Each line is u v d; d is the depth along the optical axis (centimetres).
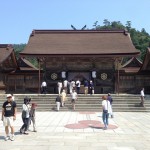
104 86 4194
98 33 4556
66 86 3791
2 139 1475
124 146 1302
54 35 4509
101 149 1240
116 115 2639
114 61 4200
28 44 4241
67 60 4206
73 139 1467
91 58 4159
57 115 2612
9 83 4372
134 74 4306
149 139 1475
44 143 1370
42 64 4428
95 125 1967
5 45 4253
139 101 3216
